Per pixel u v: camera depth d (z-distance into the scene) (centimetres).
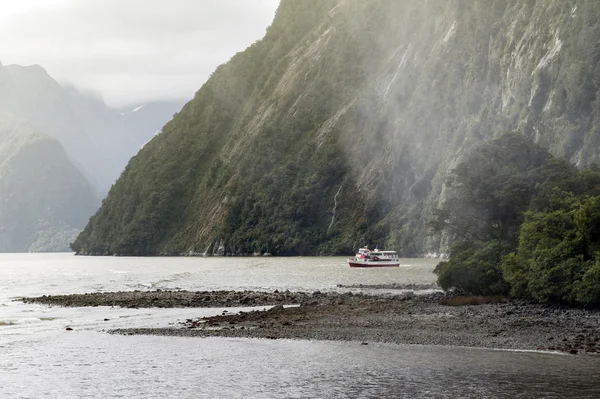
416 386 3030
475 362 3475
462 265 6606
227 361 3672
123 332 4788
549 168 7469
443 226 7900
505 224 7431
